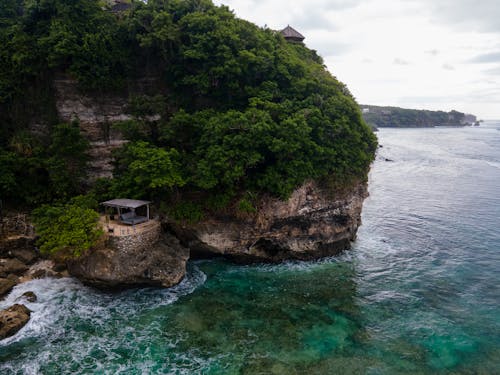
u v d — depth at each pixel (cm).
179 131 3247
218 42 3441
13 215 3028
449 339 2322
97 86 3259
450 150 11762
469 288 2988
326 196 3394
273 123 3088
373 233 4250
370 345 2244
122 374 1942
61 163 3098
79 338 2211
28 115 3234
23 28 3241
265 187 3164
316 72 4084
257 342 2233
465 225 4541
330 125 3369
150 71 3634
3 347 2112
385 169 8544
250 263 3334
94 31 3312
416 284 3042
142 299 2655
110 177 3434
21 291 2605
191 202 3139
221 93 3541
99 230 2620
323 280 3070
